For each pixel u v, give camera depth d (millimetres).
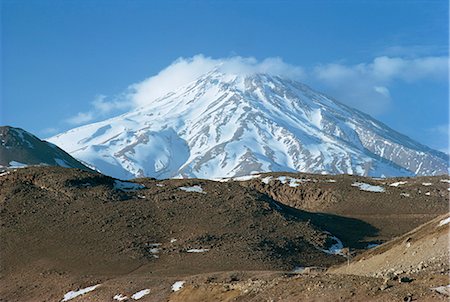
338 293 41344
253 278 58281
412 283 40094
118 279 81125
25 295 86125
